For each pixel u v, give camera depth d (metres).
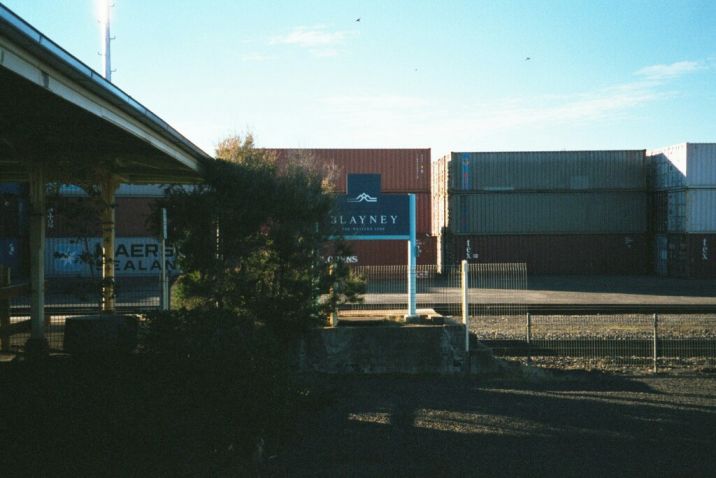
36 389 9.34
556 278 41.94
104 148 14.38
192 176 19.38
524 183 44.28
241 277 14.57
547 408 12.32
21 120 11.30
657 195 44.84
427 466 8.75
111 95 10.03
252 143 16.36
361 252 42.56
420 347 15.58
